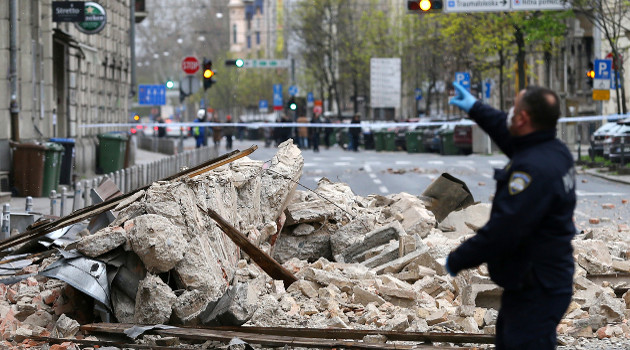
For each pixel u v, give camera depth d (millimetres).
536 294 9875
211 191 20828
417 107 166000
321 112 160625
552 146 9953
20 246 23859
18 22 54125
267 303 18250
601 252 22891
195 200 20031
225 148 124062
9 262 22047
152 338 16766
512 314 10000
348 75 164875
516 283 9914
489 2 65125
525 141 10023
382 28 157750
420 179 62375
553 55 109438
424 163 82062
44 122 60281
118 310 17812
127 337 16938
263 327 17000
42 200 48281
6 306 18734
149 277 17641
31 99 56219
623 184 57844
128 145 75375
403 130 112062
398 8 175125
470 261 9891
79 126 73500
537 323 9844
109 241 17797
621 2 83250
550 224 9828
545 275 9852
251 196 23594
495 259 9992
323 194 27656
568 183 9836
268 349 16312
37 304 18609
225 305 17203
